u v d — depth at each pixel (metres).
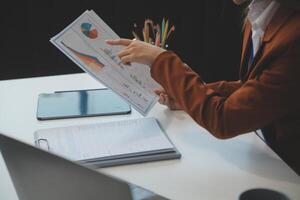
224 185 1.02
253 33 1.22
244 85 1.12
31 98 1.49
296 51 1.04
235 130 1.10
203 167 1.09
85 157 1.08
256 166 1.10
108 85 1.29
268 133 1.25
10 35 2.83
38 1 2.76
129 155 1.10
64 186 0.65
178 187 1.01
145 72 1.34
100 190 0.61
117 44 1.29
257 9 1.15
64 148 1.13
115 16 2.87
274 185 1.02
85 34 1.29
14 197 0.96
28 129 1.27
